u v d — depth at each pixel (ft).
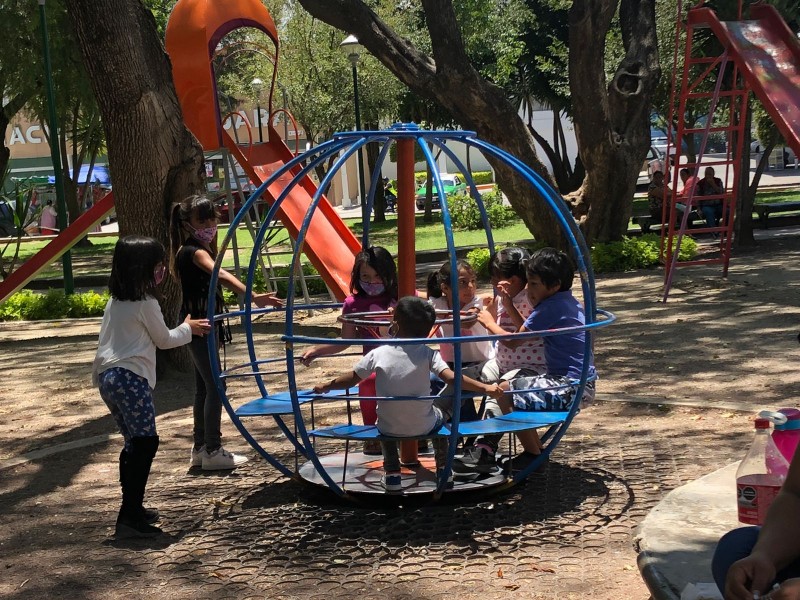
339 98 99.50
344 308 18.70
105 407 27.45
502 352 18.24
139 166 29.68
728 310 37.68
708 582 11.03
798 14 57.36
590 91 55.83
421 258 71.00
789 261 52.26
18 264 88.28
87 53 28.91
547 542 14.90
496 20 99.86
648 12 60.29
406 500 17.06
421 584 13.50
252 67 99.55
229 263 74.18
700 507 13.79
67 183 103.35
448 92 55.62
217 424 19.93
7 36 70.44
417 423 15.87
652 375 27.02
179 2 43.55
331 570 14.25
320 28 98.94
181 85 43.11
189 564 14.78
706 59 44.65
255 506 17.53
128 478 16.02
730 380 25.64
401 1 106.93
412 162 17.89
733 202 46.06
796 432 11.94
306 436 16.58
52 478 20.13
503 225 100.83
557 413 16.85
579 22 53.88
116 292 16.08
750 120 61.67
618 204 58.80
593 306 17.63
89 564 14.96
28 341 44.78
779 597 7.64
